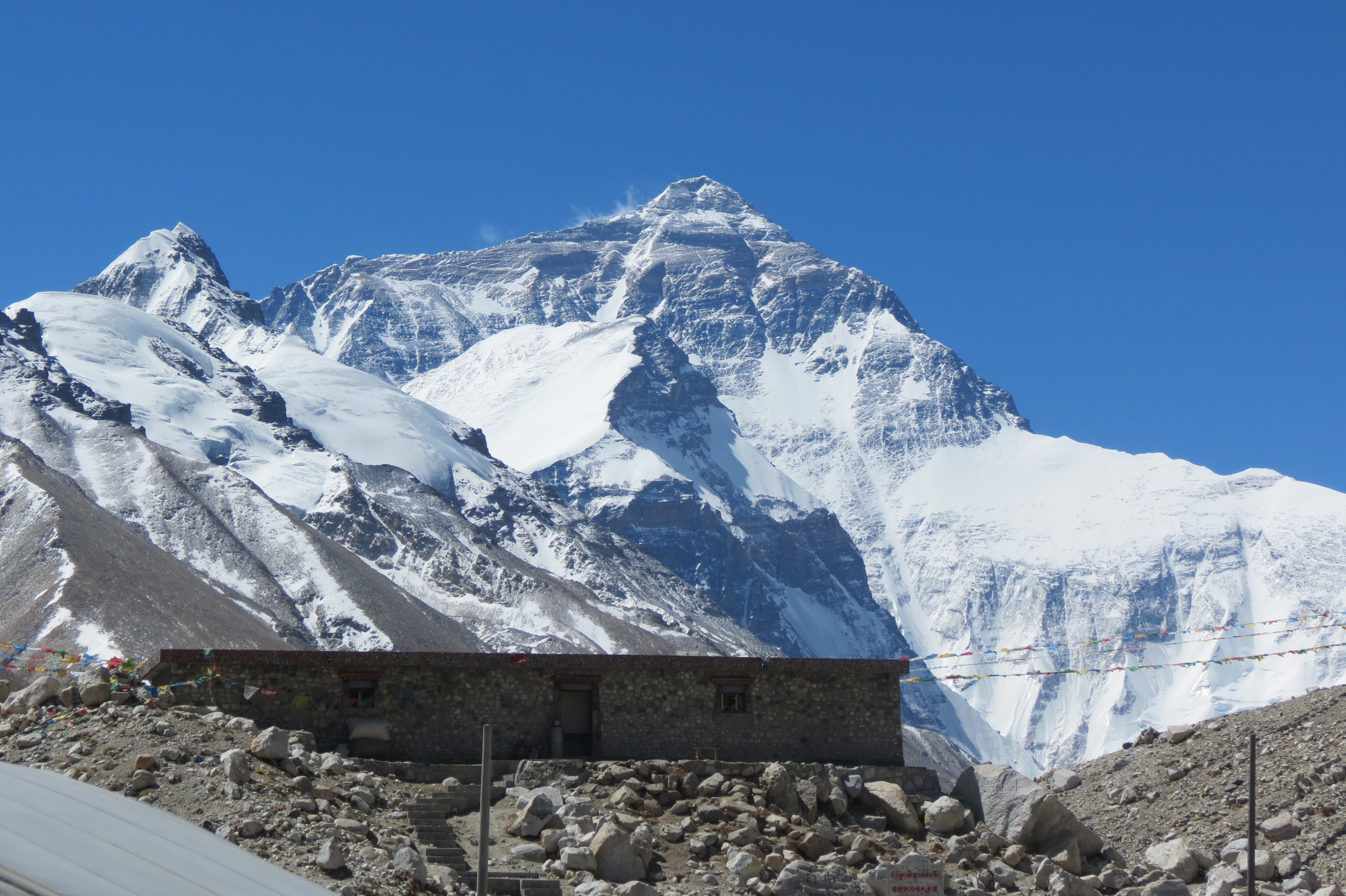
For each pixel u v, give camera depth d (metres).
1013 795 55.28
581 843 47.25
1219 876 53.41
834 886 47.53
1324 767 60.75
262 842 41.47
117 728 47.59
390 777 51.69
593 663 58.06
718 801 52.44
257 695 54.75
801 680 59.62
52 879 33.09
